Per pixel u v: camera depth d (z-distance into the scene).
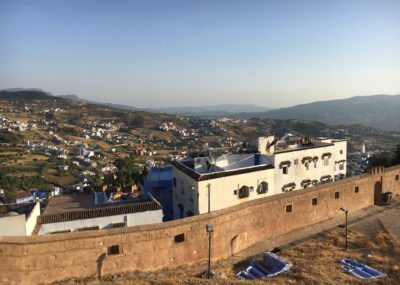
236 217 31.75
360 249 30.98
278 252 31.05
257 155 45.28
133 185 61.12
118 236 25.47
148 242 26.45
